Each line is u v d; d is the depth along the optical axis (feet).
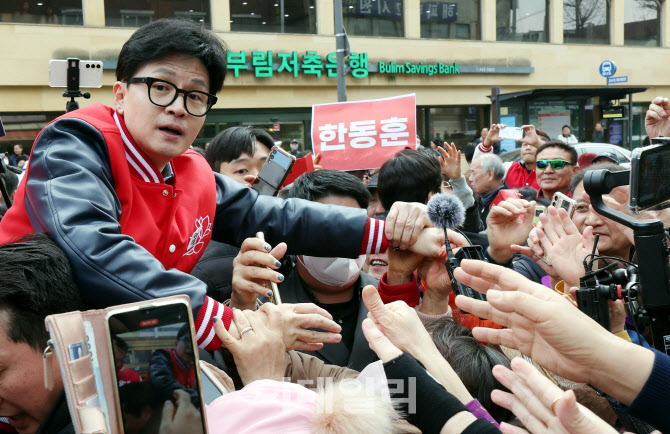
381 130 14.52
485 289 3.88
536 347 3.55
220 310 4.17
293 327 4.23
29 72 38.81
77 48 39.73
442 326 5.28
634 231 4.35
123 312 2.76
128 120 4.86
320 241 5.98
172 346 2.84
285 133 47.44
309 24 47.14
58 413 3.35
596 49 57.93
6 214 4.82
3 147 39.22
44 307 3.46
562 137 40.04
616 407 4.38
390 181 9.05
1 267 3.47
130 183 4.87
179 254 5.24
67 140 4.66
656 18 61.00
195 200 5.52
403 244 5.91
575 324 3.35
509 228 6.79
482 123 54.85
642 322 4.56
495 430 3.31
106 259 4.06
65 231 4.10
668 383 3.24
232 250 7.04
